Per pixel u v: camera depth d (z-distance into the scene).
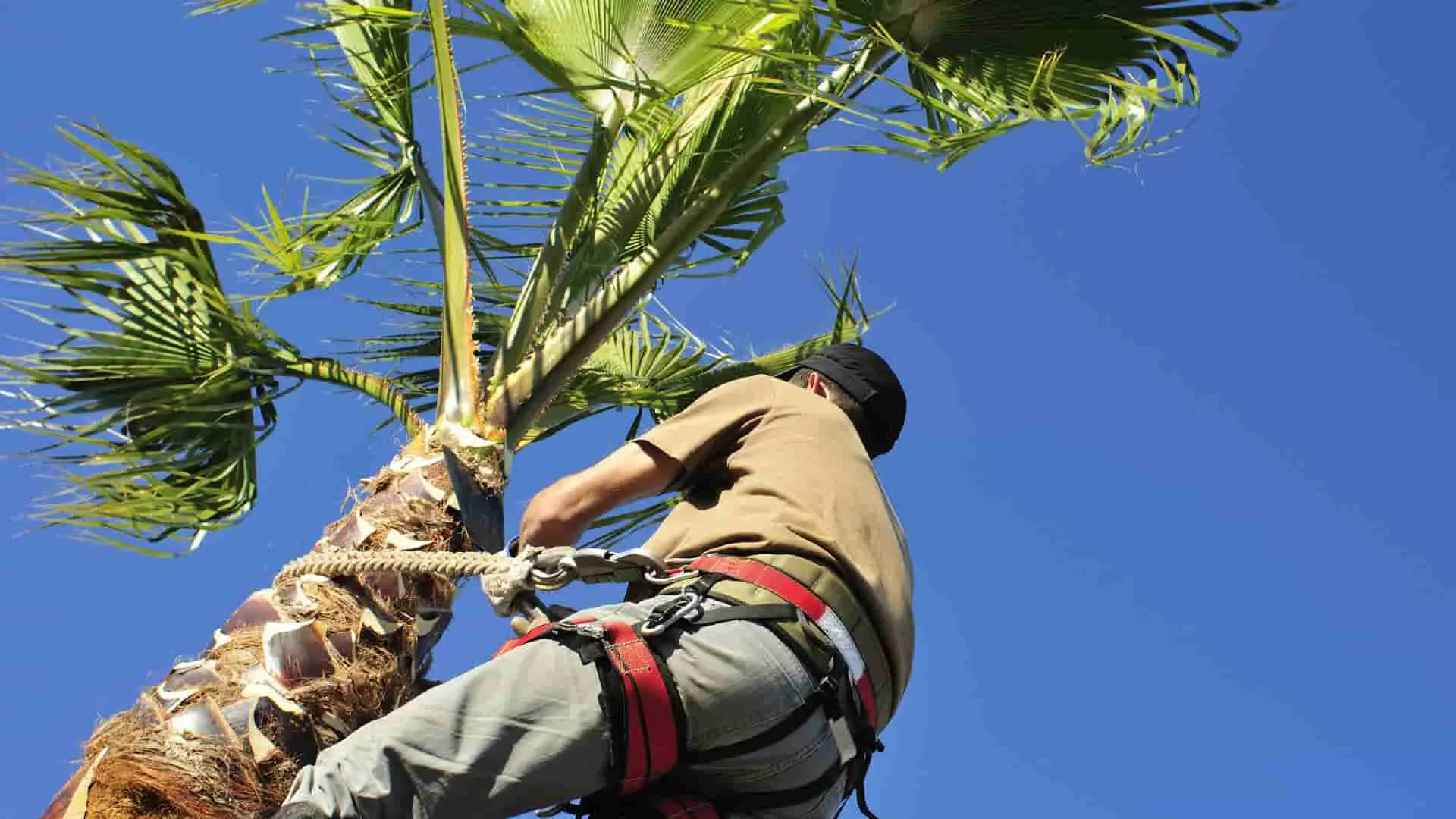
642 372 5.91
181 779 2.85
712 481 2.91
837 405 3.16
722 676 2.43
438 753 2.29
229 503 4.65
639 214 5.14
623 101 5.09
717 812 2.49
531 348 4.81
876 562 2.72
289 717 3.00
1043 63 4.48
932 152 4.31
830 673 2.54
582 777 2.36
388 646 3.23
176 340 4.77
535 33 4.73
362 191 5.43
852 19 4.73
